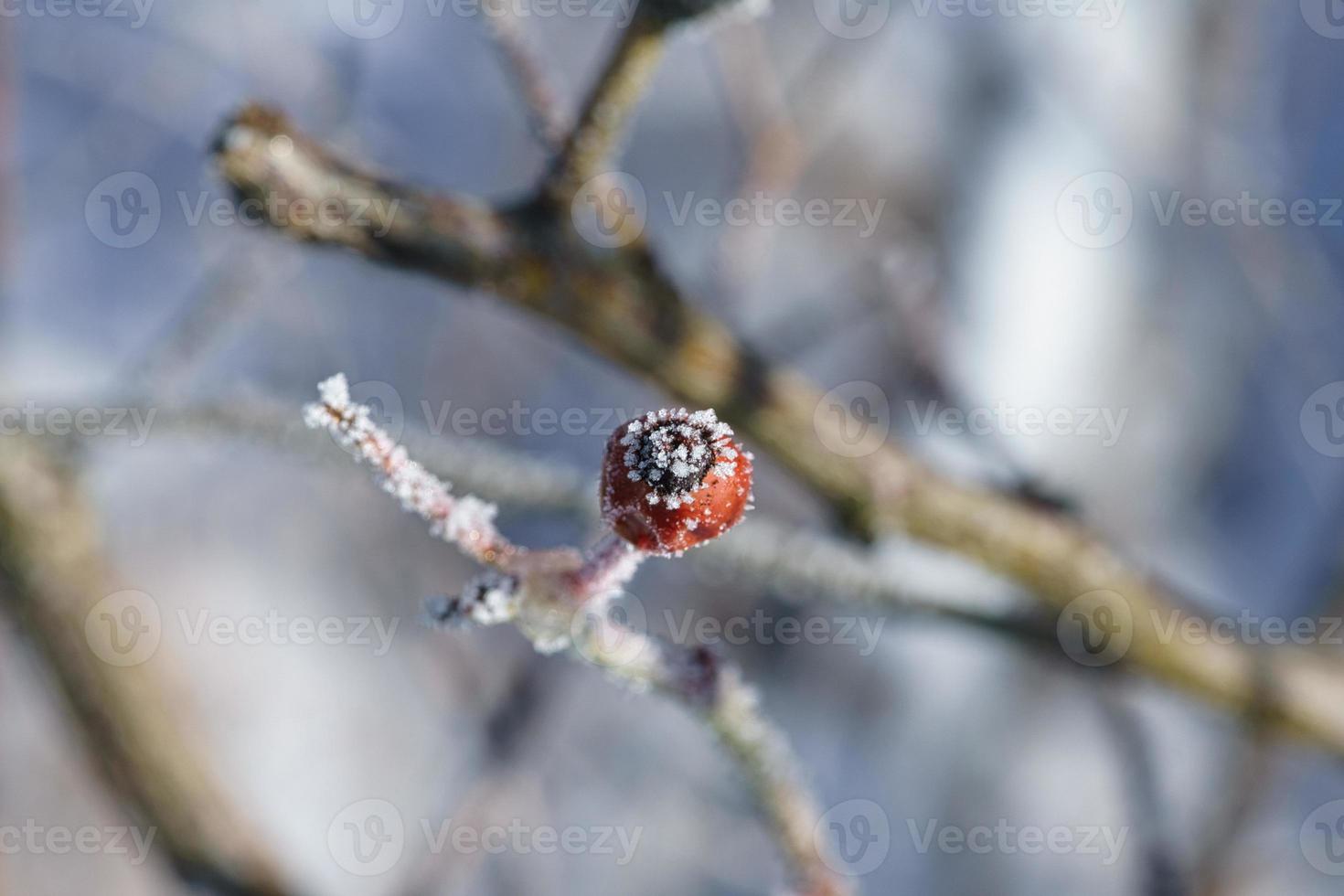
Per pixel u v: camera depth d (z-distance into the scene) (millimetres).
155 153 1164
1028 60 858
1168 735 896
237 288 503
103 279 1145
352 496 1122
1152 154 839
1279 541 1034
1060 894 965
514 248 369
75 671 509
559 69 1114
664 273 381
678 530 309
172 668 531
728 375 392
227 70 972
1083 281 866
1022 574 448
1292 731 500
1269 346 996
